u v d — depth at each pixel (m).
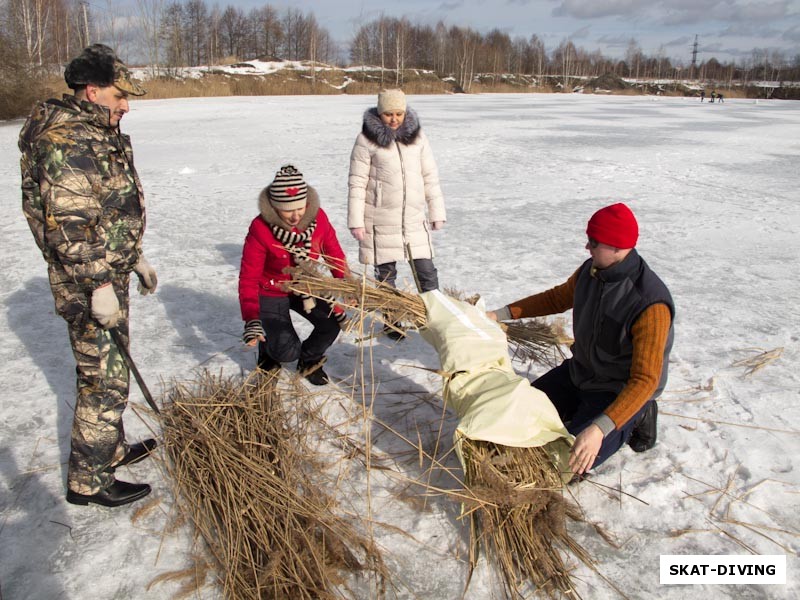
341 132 20.27
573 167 13.65
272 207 3.46
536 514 2.51
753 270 6.44
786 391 3.78
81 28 53.78
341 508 2.73
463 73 79.56
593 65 128.75
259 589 2.25
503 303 5.45
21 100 25.70
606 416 2.51
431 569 2.45
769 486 2.90
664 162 14.45
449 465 3.04
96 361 2.62
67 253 2.32
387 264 4.89
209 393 3.39
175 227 8.33
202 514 2.63
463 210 9.45
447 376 2.92
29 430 3.39
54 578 2.39
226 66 71.38
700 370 4.08
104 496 2.76
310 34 91.50
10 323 4.93
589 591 2.34
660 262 6.73
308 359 3.87
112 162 2.56
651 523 2.69
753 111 39.28
